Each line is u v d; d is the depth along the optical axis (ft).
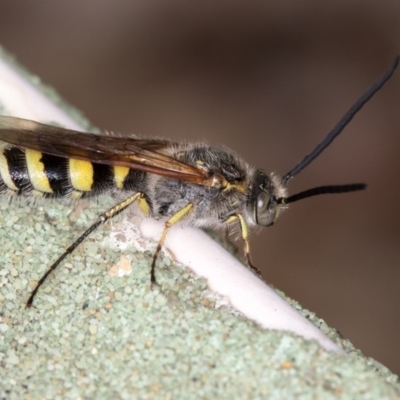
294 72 0.46
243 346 0.31
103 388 0.31
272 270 0.43
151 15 0.46
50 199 0.34
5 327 0.32
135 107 0.45
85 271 0.32
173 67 0.46
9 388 0.31
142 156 0.34
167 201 0.34
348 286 0.43
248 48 0.46
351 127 0.45
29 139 0.33
